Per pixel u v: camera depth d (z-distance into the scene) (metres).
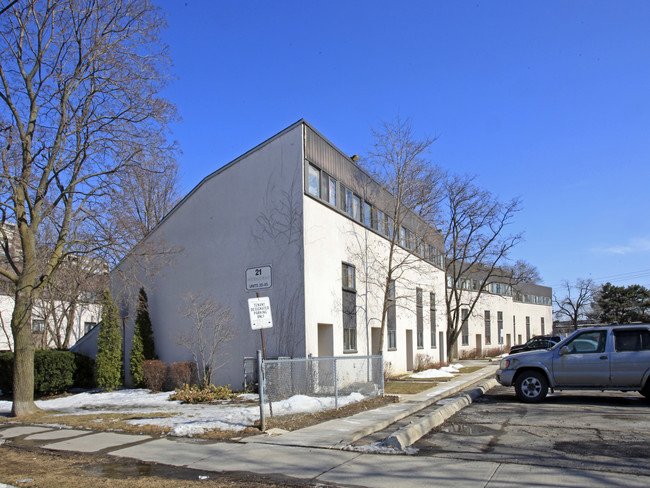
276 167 17.56
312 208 17.39
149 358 19.41
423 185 22.39
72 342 32.03
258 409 12.01
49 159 14.52
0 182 13.39
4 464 8.01
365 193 22.69
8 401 17.34
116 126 14.95
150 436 9.82
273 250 17.20
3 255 21.36
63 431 10.74
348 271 20.17
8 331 29.52
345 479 6.72
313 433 9.55
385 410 12.44
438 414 10.91
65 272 22.00
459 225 36.31
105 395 17.81
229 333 17.45
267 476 6.97
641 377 12.59
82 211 15.38
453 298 44.53
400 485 6.41
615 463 7.21
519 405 13.11
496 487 6.20
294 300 16.55
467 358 44.12
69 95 14.62
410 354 26.97
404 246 27.28
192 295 18.31
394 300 21.89
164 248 17.47
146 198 30.66
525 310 70.00
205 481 6.83
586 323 90.81
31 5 13.98
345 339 19.23
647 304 73.94
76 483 6.82
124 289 18.58
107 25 14.66
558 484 6.27
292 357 16.25
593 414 11.36
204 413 12.59
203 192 19.20
